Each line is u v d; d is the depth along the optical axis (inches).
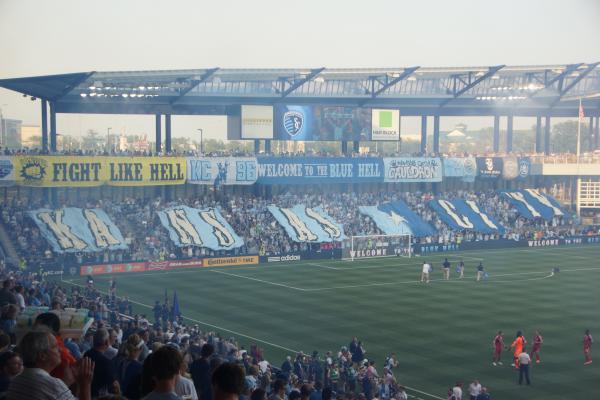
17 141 5728.3
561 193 4913.9
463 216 4249.5
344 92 4215.1
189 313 2258.9
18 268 2844.5
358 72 3917.3
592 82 4448.8
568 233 4343.0
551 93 4552.2
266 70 3705.7
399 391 1389.0
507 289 2726.4
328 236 3695.9
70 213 3321.9
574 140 7027.6
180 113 4013.3
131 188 3782.0
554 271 3097.9
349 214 4020.7
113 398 300.5
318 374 1518.2
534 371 1685.5
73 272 2984.7
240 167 3831.2
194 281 2881.4
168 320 2010.3
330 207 4033.0
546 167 4665.4
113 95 3624.5
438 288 2741.1
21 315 590.6
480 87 4350.4
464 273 3127.5
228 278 2965.1
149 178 3577.8
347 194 4212.6
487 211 4421.8
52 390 326.6
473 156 4505.4
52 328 421.4
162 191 3865.7
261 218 3774.6
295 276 3026.6
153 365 327.3
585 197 4805.6
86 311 614.9
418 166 4333.2
